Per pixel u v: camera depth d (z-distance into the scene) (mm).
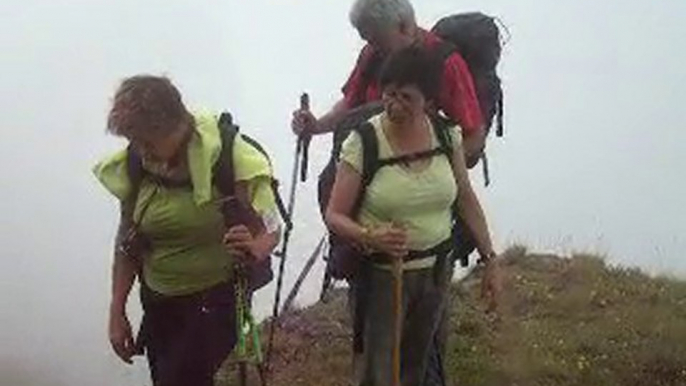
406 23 6637
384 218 5789
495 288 6098
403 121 5676
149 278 5691
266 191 5453
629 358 8453
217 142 5371
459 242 6285
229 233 5316
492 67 7375
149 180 5465
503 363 8484
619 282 10703
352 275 5891
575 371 8266
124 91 5238
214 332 5621
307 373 8719
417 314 5965
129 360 5793
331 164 6305
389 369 5902
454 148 5895
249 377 8469
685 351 8539
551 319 9664
